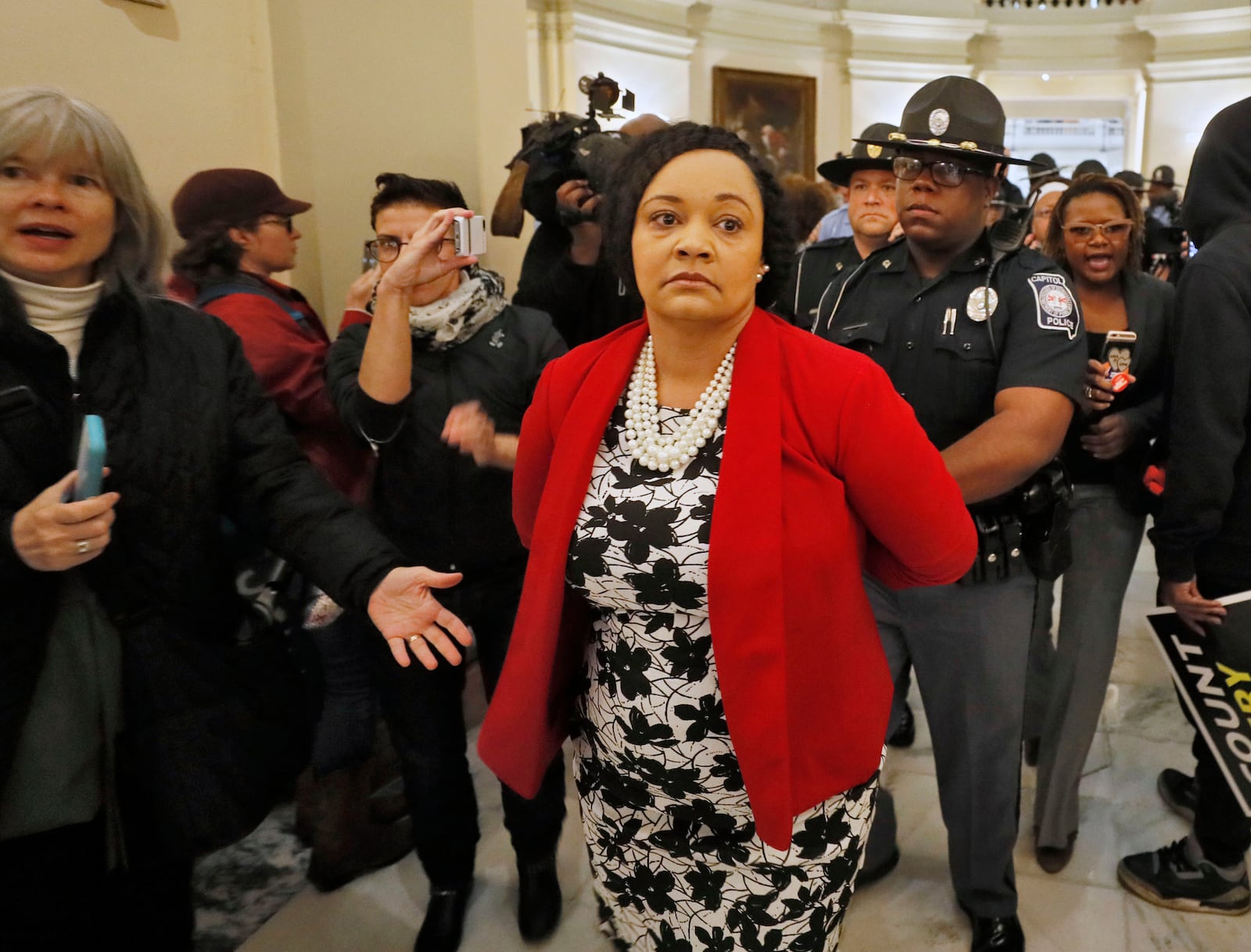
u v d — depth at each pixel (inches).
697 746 48.7
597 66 341.7
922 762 108.3
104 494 47.8
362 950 80.4
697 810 50.5
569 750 111.8
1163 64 436.8
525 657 51.3
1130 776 103.8
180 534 52.9
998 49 452.8
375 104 111.5
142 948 59.5
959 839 76.2
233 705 55.0
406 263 68.1
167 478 52.0
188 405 53.2
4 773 47.9
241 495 57.9
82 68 91.7
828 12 422.3
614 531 47.3
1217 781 79.2
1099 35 447.5
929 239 70.2
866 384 45.1
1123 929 80.6
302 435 84.0
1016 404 64.7
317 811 87.2
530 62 325.4
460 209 69.6
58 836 53.3
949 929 81.2
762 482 44.3
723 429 46.9
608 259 49.3
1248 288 66.6
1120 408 88.9
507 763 53.5
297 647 78.7
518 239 128.0
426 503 75.0
